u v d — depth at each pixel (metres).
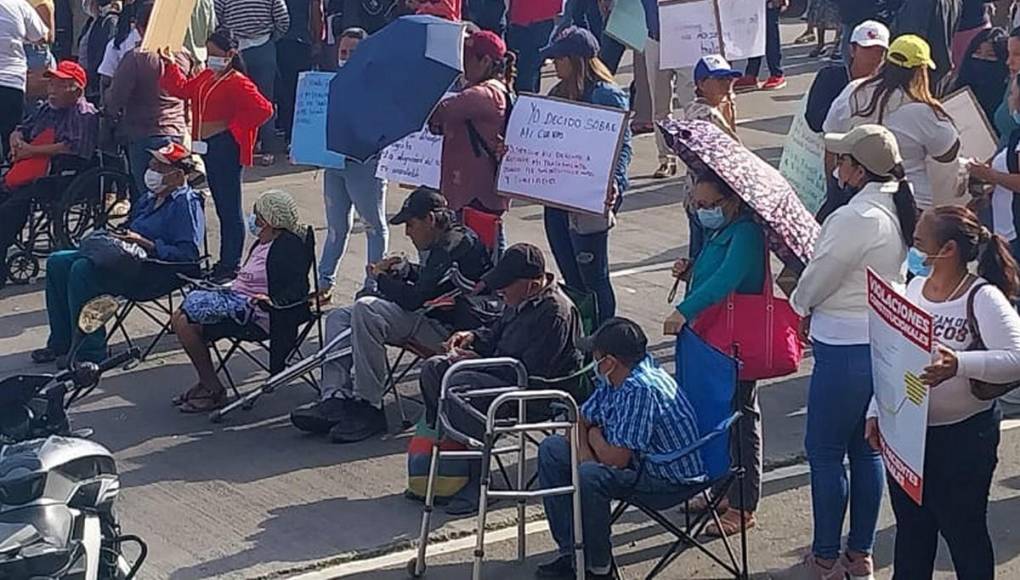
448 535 6.91
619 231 12.09
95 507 5.39
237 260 10.82
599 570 6.27
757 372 6.50
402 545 6.82
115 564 5.61
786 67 18.88
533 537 6.91
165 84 11.11
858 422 6.04
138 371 9.13
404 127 8.32
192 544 6.84
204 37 12.87
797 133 8.36
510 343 7.10
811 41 20.56
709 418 6.26
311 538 6.90
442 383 6.50
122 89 11.03
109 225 11.48
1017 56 8.63
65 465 5.27
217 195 10.74
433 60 8.34
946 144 7.50
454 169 8.72
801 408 8.52
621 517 7.15
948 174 7.58
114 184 11.44
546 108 8.44
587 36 8.67
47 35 12.22
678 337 6.44
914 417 5.16
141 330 9.87
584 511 6.14
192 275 9.09
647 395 6.09
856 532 6.25
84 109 11.17
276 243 8.40
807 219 6.40
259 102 10.64
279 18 13.93
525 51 15.09
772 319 6.48
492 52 8.75
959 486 5.37
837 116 7.69
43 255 11.45
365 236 11.94
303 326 9.77
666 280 10.82
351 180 9.90
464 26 8.59
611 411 6.14
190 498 7.35
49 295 9.16
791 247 6.26
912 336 5.11
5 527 5.05
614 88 8.69
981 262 5.51
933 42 10.76
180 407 8.51
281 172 14.07
